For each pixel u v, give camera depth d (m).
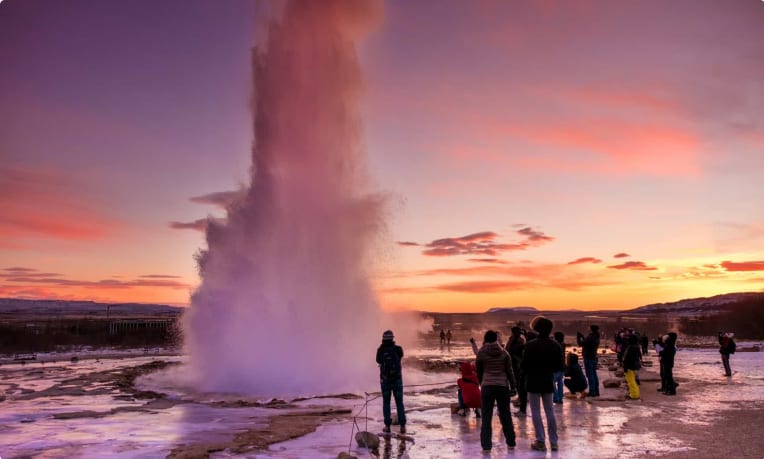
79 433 9.37
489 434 7.93
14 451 7.98
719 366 23.34
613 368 20.62
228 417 11.08
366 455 7.72
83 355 34.97
